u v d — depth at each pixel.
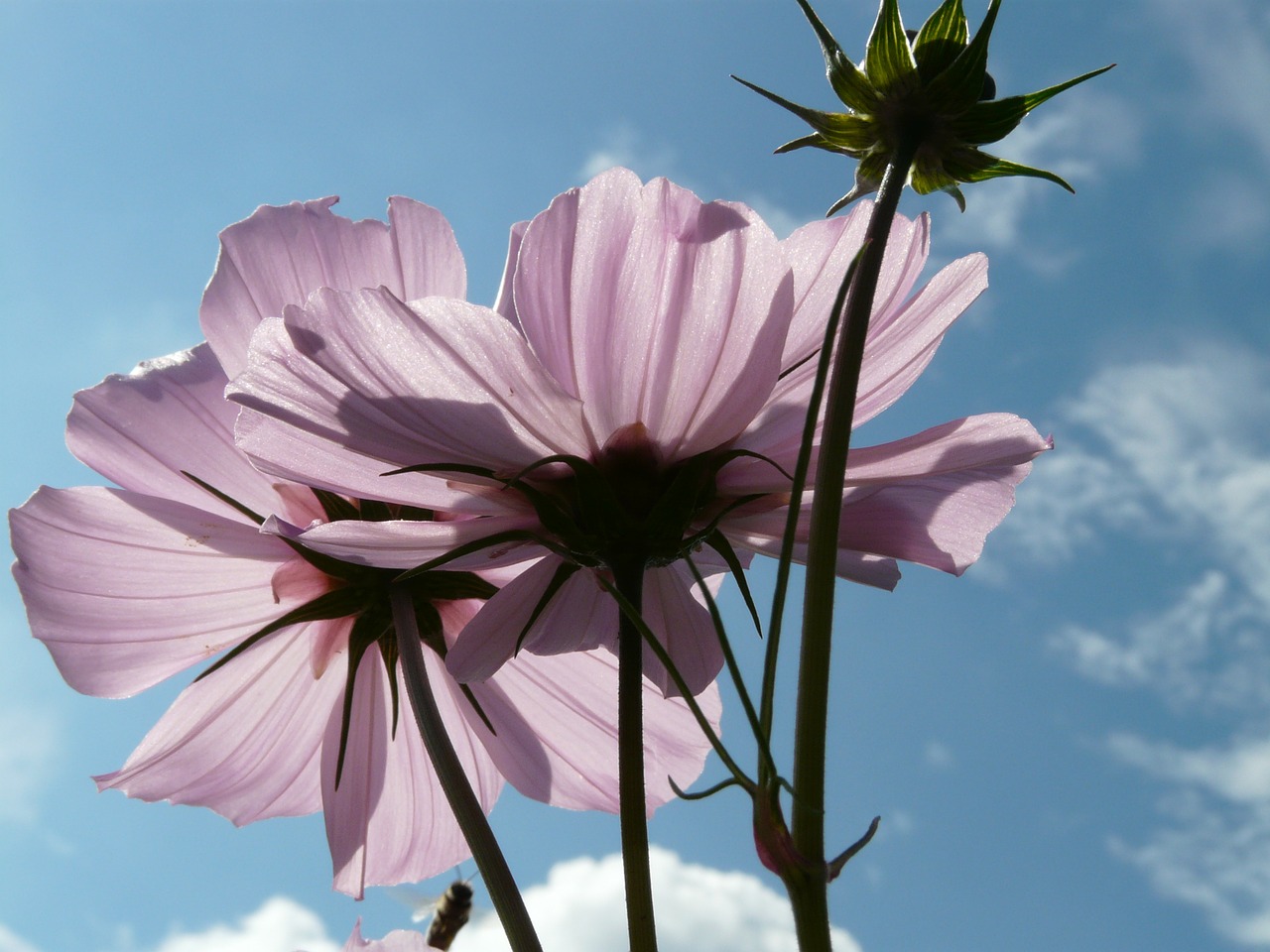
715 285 0.25
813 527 0.22
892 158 0.25
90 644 0.30
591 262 0.25
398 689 0.32
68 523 0.30
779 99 0.25
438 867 0.33
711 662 0.29
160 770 0.32
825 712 0.22
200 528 0.30
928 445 0.26
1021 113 0.25
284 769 0.33
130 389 0.30
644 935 0.23
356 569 0.31
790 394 0.26
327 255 0.30
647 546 0.26
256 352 0.25
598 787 0.33
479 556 0.27
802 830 0.21
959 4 0.25
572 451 0.26
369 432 0.26
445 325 0.25
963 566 0.28
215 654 0.31
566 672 0.32
